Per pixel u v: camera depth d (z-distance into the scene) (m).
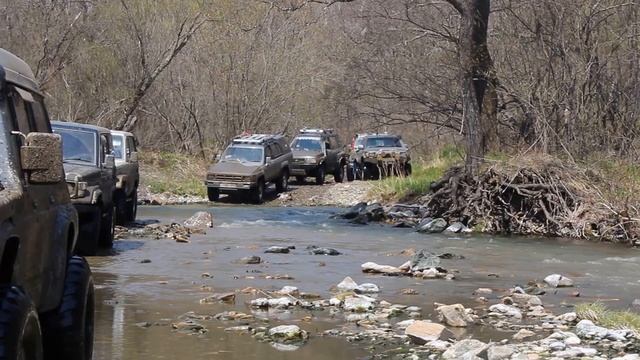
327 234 20.47
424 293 12.16
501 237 20.45
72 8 36.97
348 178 38.28
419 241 19.27
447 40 29.97
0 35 35.09
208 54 42.53
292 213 26.17
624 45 26.22
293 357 8.05
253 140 31.55
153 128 42.12
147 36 37.69
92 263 14.29
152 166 35.69
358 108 42.34
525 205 21.34
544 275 14.34
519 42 27.02
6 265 5.02
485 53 23.58
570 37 26.06
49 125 7.28
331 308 10.71
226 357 8.00
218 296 11.20
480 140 22.72
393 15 31.33
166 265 14.30
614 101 25.36
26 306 4.68
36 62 34.78
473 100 23.11
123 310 10.27
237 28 41.31
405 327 9.55
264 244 17.94
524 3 26.91
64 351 6.30
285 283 12.70
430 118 33.78
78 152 15.43
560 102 24.78
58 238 6.22
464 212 21.83
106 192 15.66
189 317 9.91
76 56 36.19
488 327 9.77
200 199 31.62
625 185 20.80
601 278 14.08
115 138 20.64
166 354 8.06
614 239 19.78
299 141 37.28
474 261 16.08
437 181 24.38
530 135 25.41
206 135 42.72
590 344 8.96
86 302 6.68
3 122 5.57
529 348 8.52
